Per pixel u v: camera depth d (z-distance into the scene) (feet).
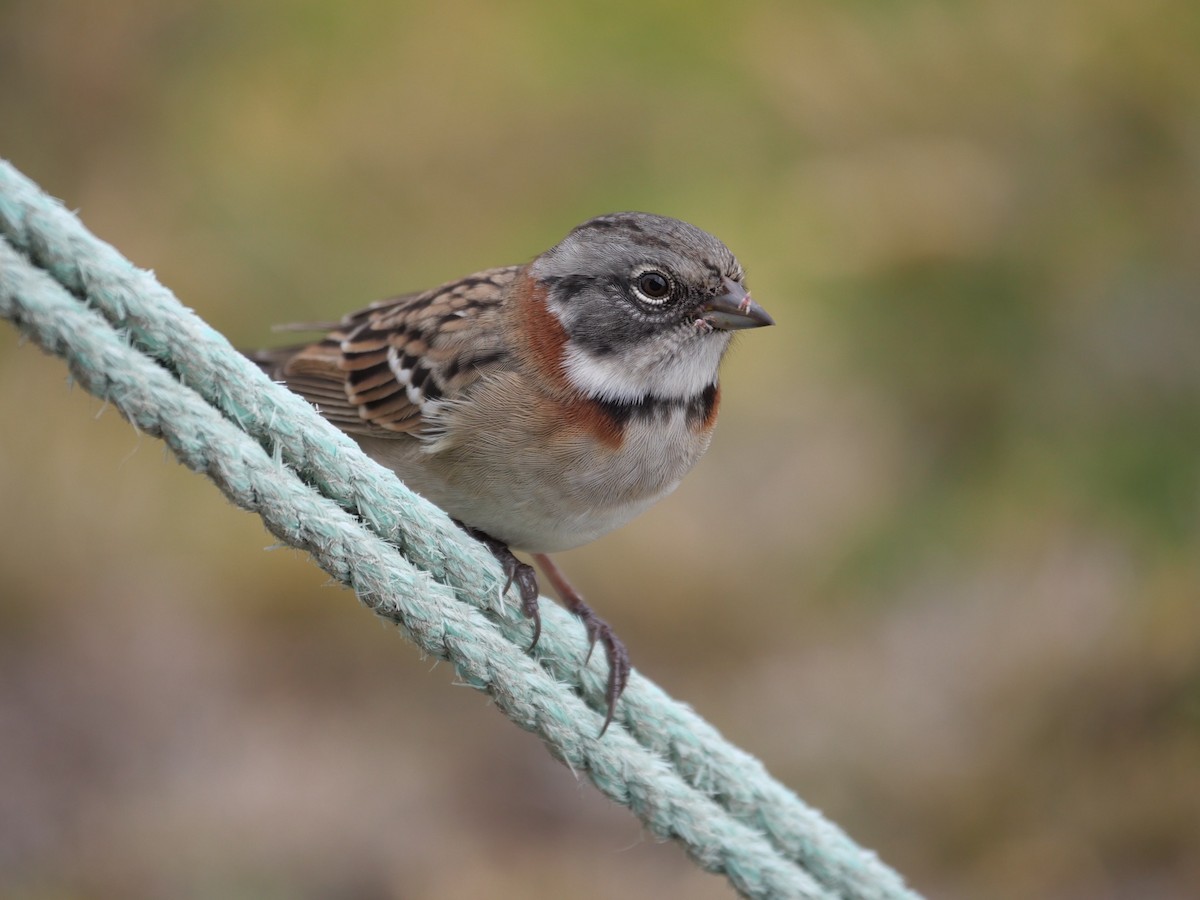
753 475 40.88
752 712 39.19
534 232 42.34
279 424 15.43
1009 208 35.47
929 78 36.99
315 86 45.01
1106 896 34.27
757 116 41.29
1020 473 35.96
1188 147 34.99
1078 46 35.63
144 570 43.86
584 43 44.34
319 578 43.62
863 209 36.32
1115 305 35.06
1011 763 35.91
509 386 23.57
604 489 23.68
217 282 42.11
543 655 17.75
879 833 35.91
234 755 40.06
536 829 38.29
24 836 37.06
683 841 18.19
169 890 35.81
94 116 44.73
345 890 36.22
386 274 42.47
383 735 41.09
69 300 13.91
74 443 43.96
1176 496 35.01
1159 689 35.70
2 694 41.09
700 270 23.59
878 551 37.86
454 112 44.14
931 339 36.27
